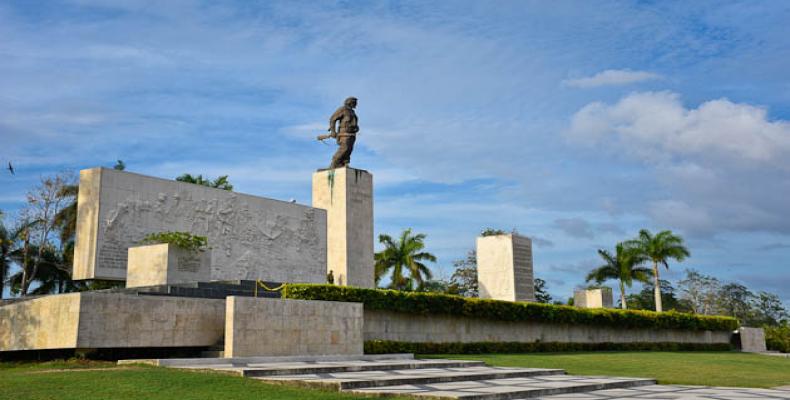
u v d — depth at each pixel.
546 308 35.56
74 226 43.50
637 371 24.61
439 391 14.94
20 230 43.25
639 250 57.53
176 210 32.66
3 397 12.66
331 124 42.06
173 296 20.94
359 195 41.19
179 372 16.28
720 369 26.81
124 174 30.72
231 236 35.16
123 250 30.16
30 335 19.66
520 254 41.41
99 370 16.42
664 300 81.31
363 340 26.39
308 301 22.72
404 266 56.16
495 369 21.31
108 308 19.06
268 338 21.22
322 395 14.11
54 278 46.97
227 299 20.56
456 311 30.83
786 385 21.56
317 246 40.00
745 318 82.19
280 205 38.16
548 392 15.84
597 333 39.06
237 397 13.42
